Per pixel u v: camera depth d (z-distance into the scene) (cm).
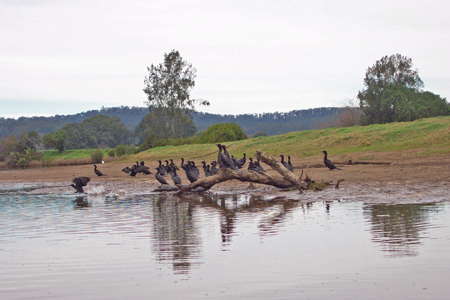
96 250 1245
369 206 1831
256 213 1833
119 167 6044
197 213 1916
